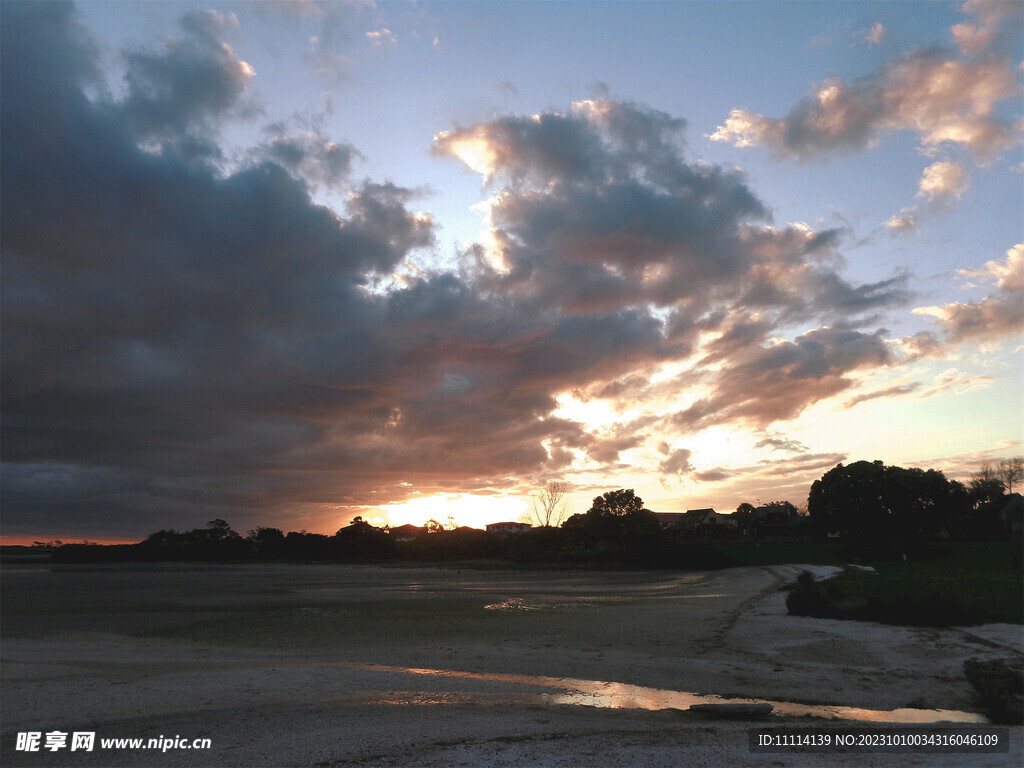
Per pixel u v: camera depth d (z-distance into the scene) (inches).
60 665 826.8
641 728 470.9
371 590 2178.9
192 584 2795.3
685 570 3363.7
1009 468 5022.1
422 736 448.1
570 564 3843.5
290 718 511.8
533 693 621.0
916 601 1000.9
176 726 500.4
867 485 3154.5
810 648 839.1
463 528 6919.3
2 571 4948.3
